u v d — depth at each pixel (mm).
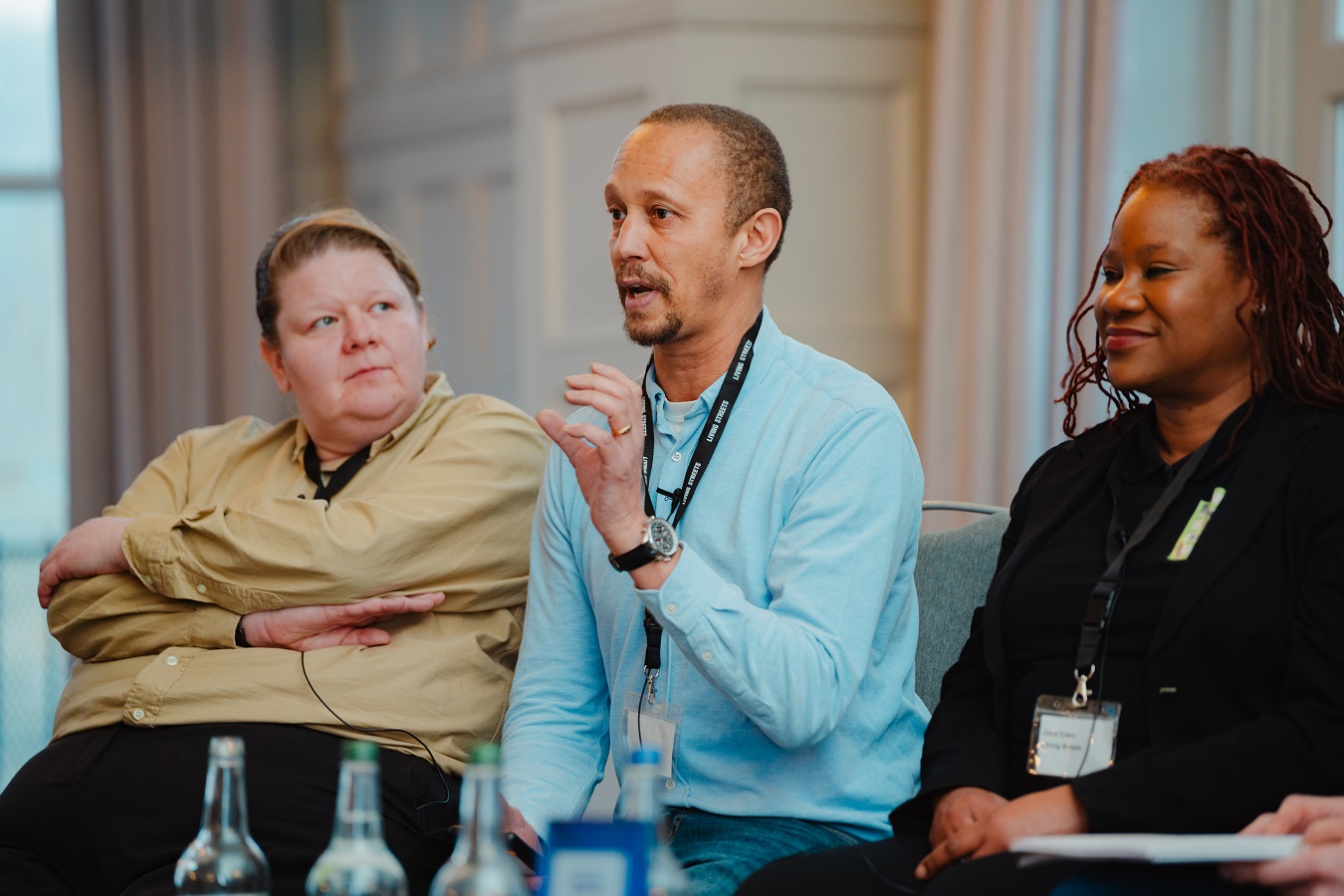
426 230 13469
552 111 11219
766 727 4391
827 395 4902
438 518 5570
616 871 2947
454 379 13266
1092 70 9250
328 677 5352
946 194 9891
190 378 13305
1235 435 4371
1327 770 3912
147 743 5348
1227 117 9391
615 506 4277
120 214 13219
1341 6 9094
